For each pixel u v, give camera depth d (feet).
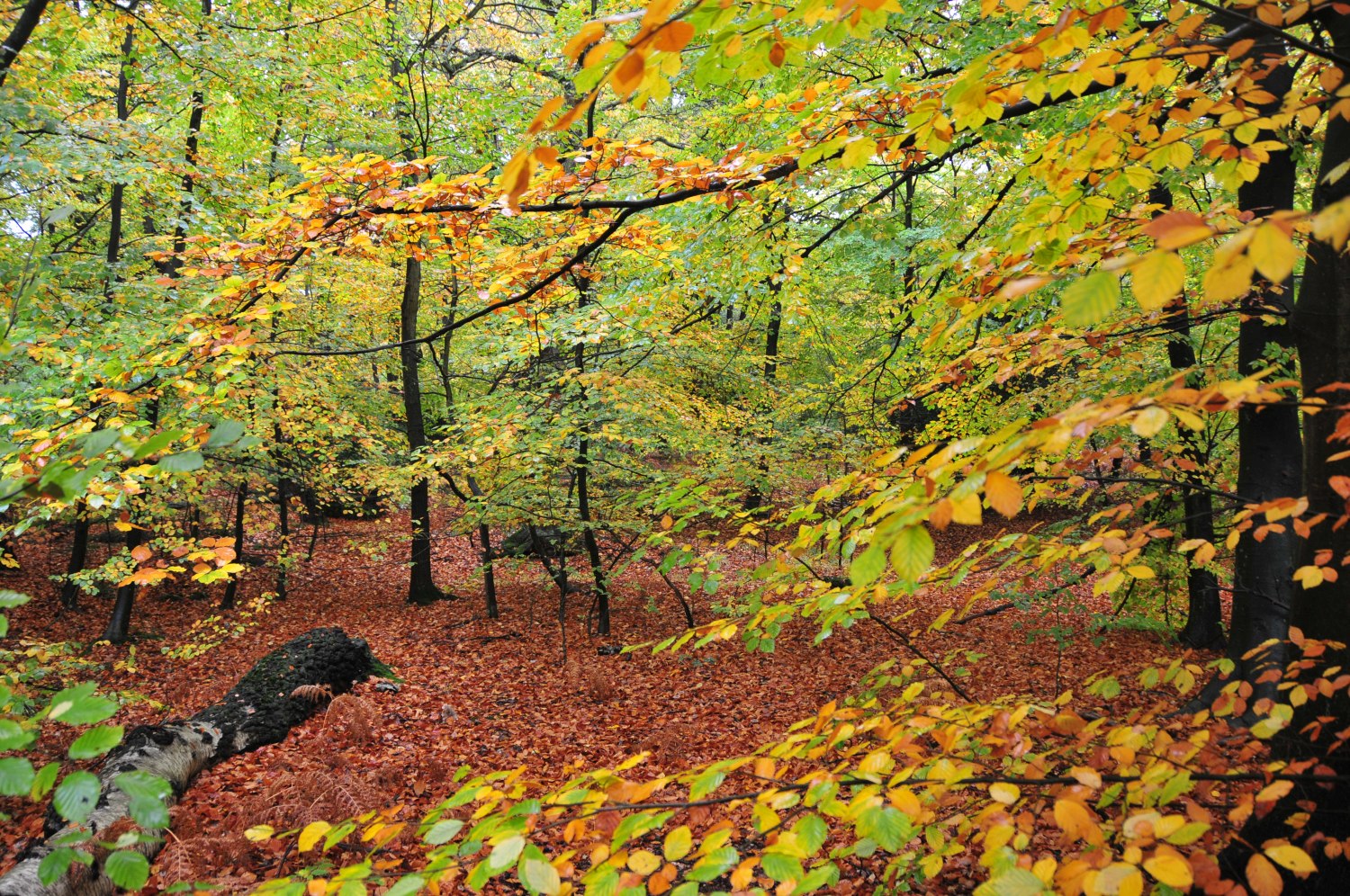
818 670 30.17
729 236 16.40
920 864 5.61
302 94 29.71
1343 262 6.98
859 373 25.29
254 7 29.43
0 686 3.92
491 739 23.30
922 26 15.71
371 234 12.26
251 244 11.35
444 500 50.26
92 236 36.63
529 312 15.84
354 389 46.44
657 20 3.44
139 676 30.83
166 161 21.45
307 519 60.85
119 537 47.24
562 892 4.51
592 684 27.78
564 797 4.91
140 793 3.74
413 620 40.70
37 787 3.51
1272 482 13.71
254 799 15.57
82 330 15.39
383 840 4.87
